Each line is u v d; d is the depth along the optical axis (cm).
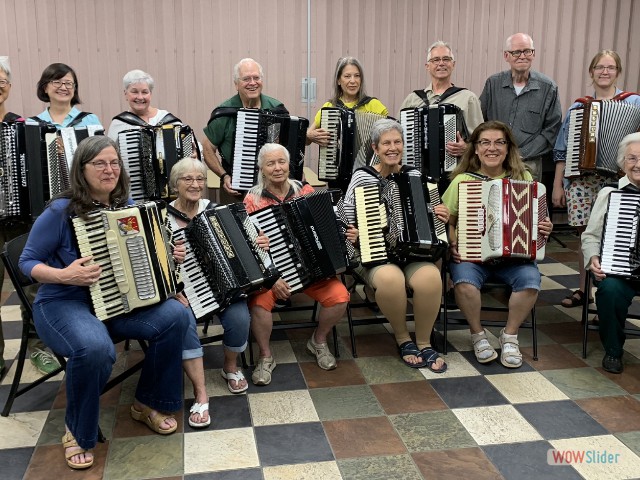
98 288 227
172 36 509
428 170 354
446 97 390
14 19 486
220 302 267
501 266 323
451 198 328
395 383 296
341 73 380
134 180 326
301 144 343
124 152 322
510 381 298
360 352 331
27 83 497
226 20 513
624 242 297
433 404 276
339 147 359
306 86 534
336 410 271
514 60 418
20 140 297
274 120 339
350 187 318
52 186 305
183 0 504
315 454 238
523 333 356
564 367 313
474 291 312
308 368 312
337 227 297
